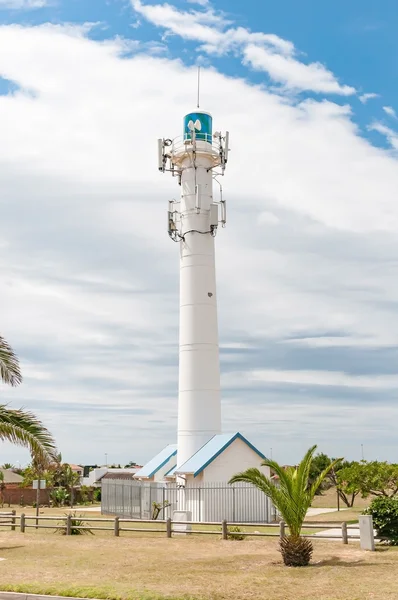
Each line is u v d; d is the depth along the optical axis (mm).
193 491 38250
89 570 19969
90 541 27453
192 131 43094
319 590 16500
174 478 42531
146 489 41500
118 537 28844
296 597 15641
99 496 72188
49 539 28188
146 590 16219
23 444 24031
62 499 64125
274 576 18781
